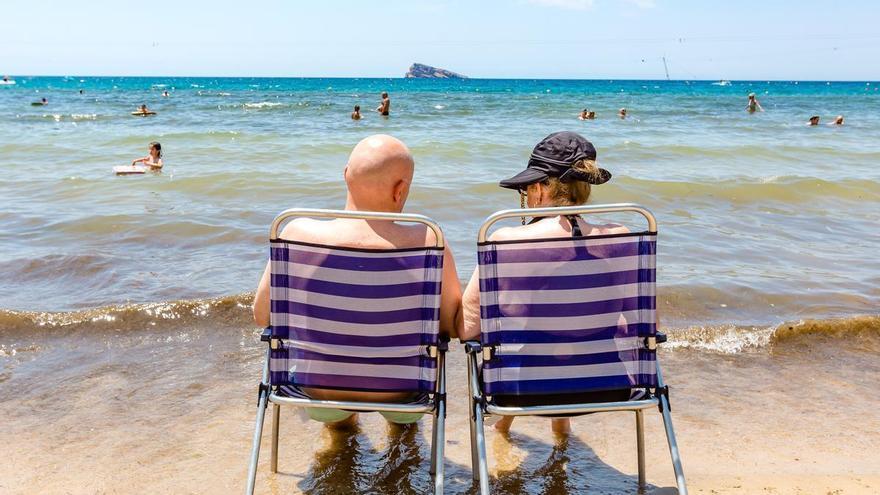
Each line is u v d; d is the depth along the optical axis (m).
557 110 34.31
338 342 2.45
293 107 36.75
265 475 2.83
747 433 3.23
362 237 2.47
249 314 4.66
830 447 3.09
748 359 4.13
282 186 9.59
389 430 3.27
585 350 2.41
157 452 2.99
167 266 5.78
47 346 4.14
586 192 2.59
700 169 12.09
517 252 2.38
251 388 3.65
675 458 2.37
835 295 5.26
